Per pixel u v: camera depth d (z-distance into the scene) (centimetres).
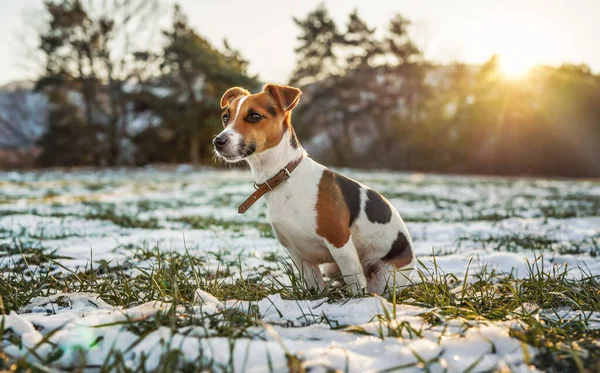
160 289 291
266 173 322
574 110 3641
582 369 183
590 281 334
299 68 4219
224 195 1196
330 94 4147
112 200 1050
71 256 446
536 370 190
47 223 655
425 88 4234
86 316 241
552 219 767
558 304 295
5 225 623
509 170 3766
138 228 648
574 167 3619
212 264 440
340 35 4106
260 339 217
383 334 225
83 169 2592
